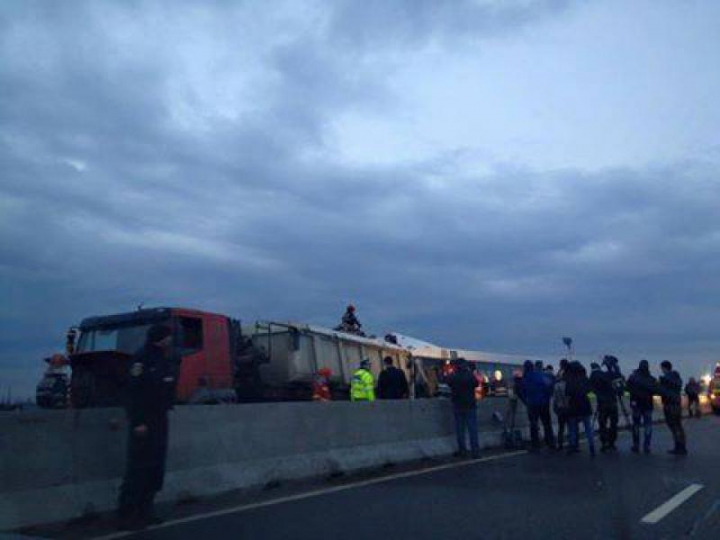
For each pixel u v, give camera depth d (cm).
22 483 795
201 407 1024
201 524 816
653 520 851
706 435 2272
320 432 1238
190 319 1577
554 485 1118
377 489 1075
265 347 2061
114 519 838
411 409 1520
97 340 1591
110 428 897
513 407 1952
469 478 1202
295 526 805
